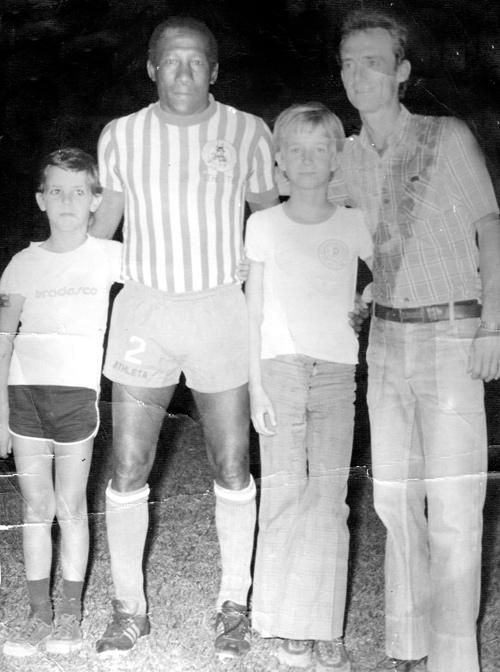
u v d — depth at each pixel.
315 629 2.47
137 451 2.51
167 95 2.44
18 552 2.68
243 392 2.49
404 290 2.38
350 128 2.47
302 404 2.48
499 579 2.67
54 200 2.49
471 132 2.40
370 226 2.43
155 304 2.48
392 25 2.44
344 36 2.46
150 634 2.47
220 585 2.55
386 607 2.46
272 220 2.45
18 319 2.52
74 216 2.50
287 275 2.46
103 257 2.51
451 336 2.36
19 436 2.54
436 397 2.38
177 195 2.45
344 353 2.47
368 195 2.42
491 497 2.88
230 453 2.51
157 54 2.45
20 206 2.62
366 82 2.44
